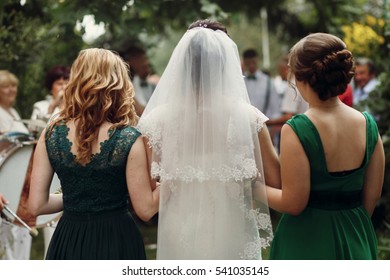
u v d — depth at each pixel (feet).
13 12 24.32
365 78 27.22
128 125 10.95
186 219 10.89
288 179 10.43
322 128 10.37
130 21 24.84
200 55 10.91
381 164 10.83
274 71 56.08
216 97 10.87
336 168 10.44
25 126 21.17
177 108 10.93
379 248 19.79
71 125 10.96
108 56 11.06
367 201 11.01
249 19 30.83
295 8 35.40
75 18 23.24
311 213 10.65
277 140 27.86
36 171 11.13
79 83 10.84
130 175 10.76
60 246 11.03
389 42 25.61
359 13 29.40
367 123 10.64
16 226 16.17
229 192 10.85
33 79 25.76
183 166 10.84
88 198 10.89
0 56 24.22
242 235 10.84
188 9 24.99
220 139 10.82
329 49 10.24
